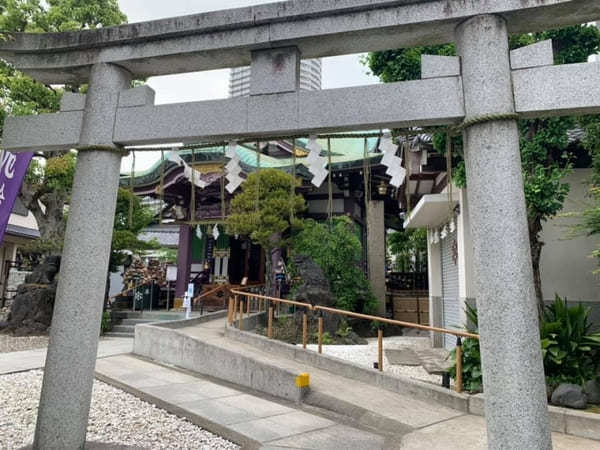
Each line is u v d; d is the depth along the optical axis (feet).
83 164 14.06
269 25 13.33
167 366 28.07
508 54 11.75
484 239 11.02
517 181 11.07
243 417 17.83
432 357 30.32
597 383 18.35
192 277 64.85
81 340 12.98
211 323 41.81
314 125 12.67
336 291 45.03
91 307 13.21
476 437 15.58
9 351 32.65
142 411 18.35
